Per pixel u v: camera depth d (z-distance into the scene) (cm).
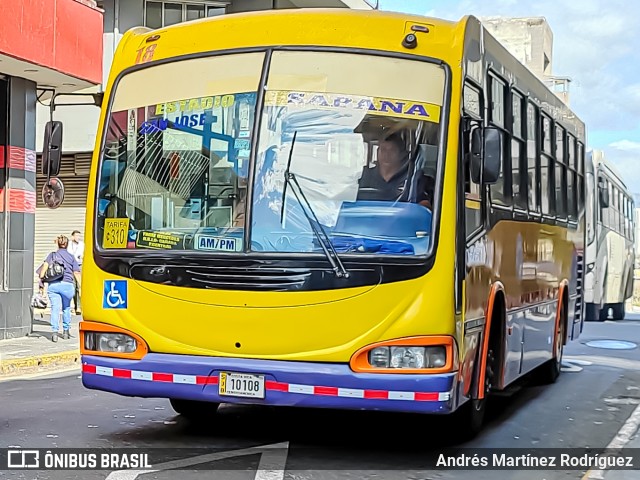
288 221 695
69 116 2566
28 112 1656
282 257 687
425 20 746
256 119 717
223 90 734
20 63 1502
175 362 705
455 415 829
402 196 691
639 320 2862
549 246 1168
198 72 749
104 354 734
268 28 746
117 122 771
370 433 851
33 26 1491
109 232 746
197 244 712
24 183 1645
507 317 901
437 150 699
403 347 671
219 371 695
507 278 898
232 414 935
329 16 742
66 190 2603
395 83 714
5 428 845
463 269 704
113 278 735
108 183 759
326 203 693
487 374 848
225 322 696
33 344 1549
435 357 673
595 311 2505
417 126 704
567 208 1324
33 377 1252
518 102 977
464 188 714
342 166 698
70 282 1642
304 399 678
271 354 687
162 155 744
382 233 684
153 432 830
